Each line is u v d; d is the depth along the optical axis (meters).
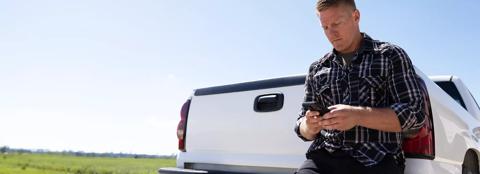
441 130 2.48
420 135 2.24
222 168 3.21
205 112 3.42
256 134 3.02
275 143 2.90
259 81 3.09
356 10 2.02
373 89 1.91
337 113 1.73
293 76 2.89
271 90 2.99
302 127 2.04
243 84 3.20
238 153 3.11
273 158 2.89
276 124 2.91
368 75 1.92
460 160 2.79
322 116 1.79
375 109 1.74
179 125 3.59
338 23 1.95
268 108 2.98
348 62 2.04
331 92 2.02
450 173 2.58
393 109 1.74
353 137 1.92
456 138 2.75
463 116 3.03
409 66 1.90
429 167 2.24
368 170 1.84
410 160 2.25
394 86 1.87
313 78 2.16
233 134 3.17
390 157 1.86
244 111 3.13
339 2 1.94
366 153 1.88
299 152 2.76
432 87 2.52
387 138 1.90
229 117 3.23
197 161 3.39
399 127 1.74
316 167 2.00
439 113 2.51
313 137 2.00
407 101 1.83
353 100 1.93
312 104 1.78
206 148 3.34
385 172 1.82
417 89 1.85
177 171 3.30
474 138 3.16
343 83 1.99
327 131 2.05
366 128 1.90
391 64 1.89
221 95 3.33
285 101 2.89
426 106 2.33
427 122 2.28
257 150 3.00
